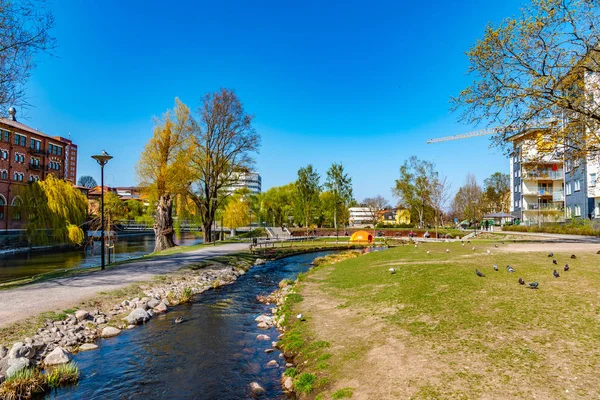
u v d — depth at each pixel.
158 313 13.05
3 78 15.05
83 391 7.00
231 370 7.91
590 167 37.06
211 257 26.89
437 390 5.29
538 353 6.12
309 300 13.20
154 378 7.57
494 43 17.42
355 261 22.53
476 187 76.50
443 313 8.88
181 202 42.53
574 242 25.16
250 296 16.33
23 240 47.97
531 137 18.98
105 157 19.95
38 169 65.62
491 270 13.12
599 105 16.78
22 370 7.22
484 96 18.30
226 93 41.16
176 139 35.53
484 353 6.36
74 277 17.59
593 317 7.52
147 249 49.22
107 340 9.97
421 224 61.25
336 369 6.83
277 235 59.38
